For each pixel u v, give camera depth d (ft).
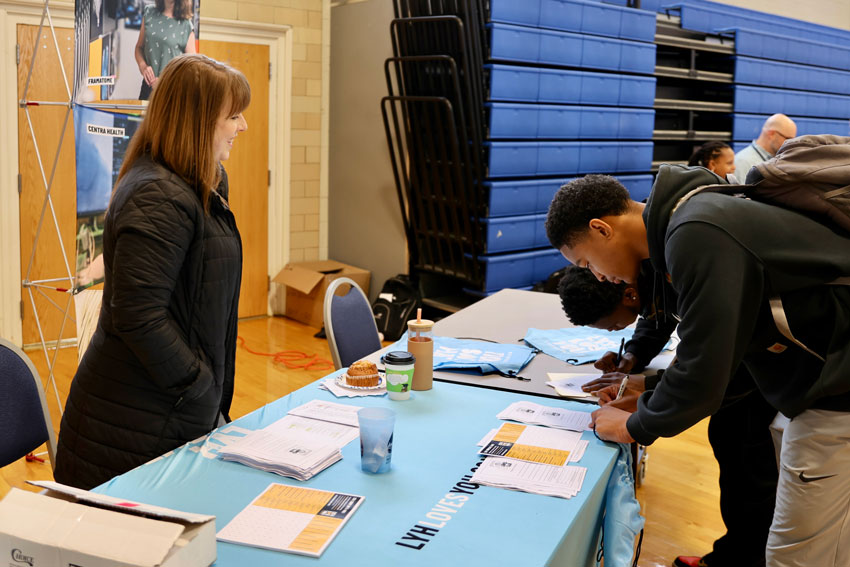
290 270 18.52
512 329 9.04
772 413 7.33
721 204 4.66
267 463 5.02
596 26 16.46
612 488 5.28
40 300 15.57
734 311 4.49
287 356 15.99
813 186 4.66
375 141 18.29
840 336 4.72
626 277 5.76
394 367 6.38
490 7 14.66
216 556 3.86
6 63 14.55
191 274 5.85
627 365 7.07
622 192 5.56
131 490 4.69
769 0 24.61
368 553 4.02
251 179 18.38
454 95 15.44
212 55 17.13
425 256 17.83
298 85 18.70
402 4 16.37
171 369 5.64
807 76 22.35
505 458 5.25
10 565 3.58
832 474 5.00
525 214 16.33
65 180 15.56
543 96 15.85
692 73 18.97
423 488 4.82
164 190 5.50
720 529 9.14
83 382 5.90
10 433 5.94
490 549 4.09
